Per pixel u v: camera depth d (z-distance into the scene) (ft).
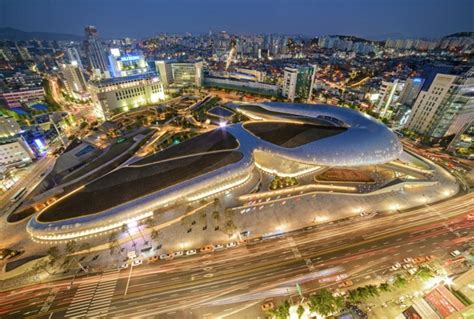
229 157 308.19
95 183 284.82
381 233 236.22
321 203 275.39
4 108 591.78
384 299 180.34
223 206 277.03
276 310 168.86
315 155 299.99
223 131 377.71
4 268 212.84
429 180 301.43
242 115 555.69
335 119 372.79
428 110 425.69
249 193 294.66
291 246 225.35
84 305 184.65
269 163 338.95
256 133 359.46
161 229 248.52
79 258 220.43
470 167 344.08
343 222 250.37
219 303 182.19
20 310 183.21
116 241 232.73
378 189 288.30
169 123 542.16
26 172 381.81
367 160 291.99
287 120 404.57
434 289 169.89
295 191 296.10
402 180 296.51
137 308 181.16
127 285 197.16
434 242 224.53
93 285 198.08
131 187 273.13
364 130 318.65
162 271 207.31
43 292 194.49
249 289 190.39
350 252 217.56
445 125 406.82
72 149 432.25
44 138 446.19
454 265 202.18
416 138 437.17
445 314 159.84
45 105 640.99
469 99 372.17
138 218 257.75
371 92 615.16
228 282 196.24
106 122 546.26
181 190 268.00
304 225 247.91
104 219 239.91
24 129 438.40
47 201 297.74
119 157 388.98
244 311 176.65
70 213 244.42
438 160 365.81
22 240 246.68
